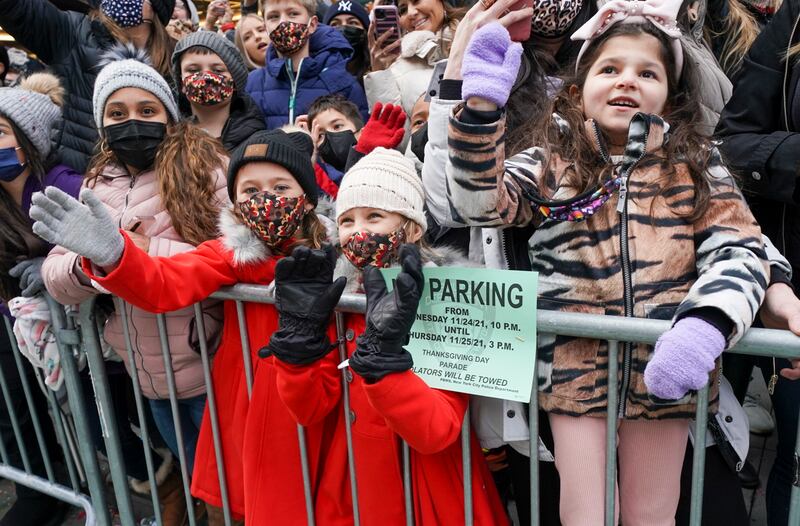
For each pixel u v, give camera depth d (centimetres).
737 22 234
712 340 108
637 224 132
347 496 168
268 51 314
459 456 154
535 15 193
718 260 125
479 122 119
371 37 304
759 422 265
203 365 180
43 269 186
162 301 155
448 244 171
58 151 234
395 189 146
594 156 139
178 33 342
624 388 134
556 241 138
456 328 138
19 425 260
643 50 135
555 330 130
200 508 245
